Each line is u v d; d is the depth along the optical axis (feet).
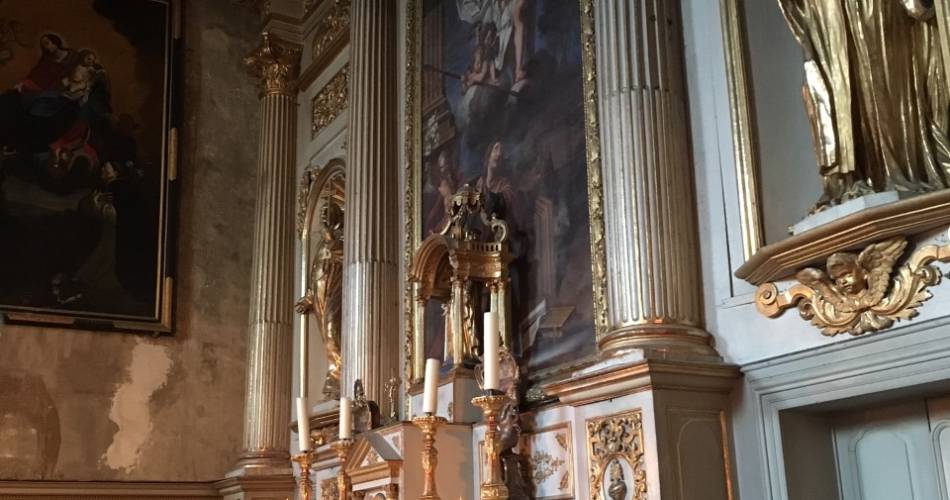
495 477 14.23
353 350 23.44
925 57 12.89
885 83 12.89
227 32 34.86
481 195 20.20
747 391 14.16
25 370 28.76
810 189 14.57
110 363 29.96
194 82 33.83
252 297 31.17
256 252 31.50
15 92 30.81
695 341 14.61
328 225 28.89
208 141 33.47
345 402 18.33
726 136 15.28
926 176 12.56
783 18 15.29
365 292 23.67
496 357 14.58
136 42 33.01
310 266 30.19
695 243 15.38
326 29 31.37
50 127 31.01
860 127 12.99
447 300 21.44
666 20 16.49
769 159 14.70
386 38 26.11
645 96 15.89
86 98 31.76
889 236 12.04
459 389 19.11
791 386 13.47
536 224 19.17
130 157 31.89
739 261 14.67
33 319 29.04
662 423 13.71
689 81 16.28
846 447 14.01
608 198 16.02
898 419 13.50
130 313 30.53
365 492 19.10
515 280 19.51
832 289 12.84
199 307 31.73
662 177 15.44
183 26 33.99
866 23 13.03
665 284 14.92
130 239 31.17
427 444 15.16
